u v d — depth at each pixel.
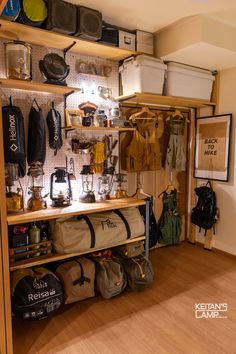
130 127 2.76
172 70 2.87
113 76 2.89
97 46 2.44
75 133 2.69
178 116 3.48
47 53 2.45
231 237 3.37
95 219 2.47
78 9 2.23
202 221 3.51
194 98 3.13
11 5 1.91
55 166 2.59
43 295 2.05
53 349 1.88
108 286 2.40
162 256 3.43
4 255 1.77
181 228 3.80
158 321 2.18
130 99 2.88
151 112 3.20
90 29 2.26
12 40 2.23
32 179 2.47
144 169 3.16
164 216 3.58
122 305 2.39
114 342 1.95
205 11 2.32
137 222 2.63
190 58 2.83
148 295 2.55
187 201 3.89
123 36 2.61
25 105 2.38
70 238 2.24
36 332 2.05
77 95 2.67
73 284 2.29
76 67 2.64
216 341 1.96
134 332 2.05
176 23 2.57
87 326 2.12
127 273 2.57
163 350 1.87
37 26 2.11
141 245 2.73
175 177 3.75
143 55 2.63
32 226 2.22
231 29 2.59
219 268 3.10
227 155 3.31
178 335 2.02
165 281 2.80
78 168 2.72
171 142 3.43
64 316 2.24
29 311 1.99
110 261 2.53
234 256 3.34
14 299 1.99
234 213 3.32
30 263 2.11
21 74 2.07
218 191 3.49
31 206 2.30
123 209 2.73
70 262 2.40
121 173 3.08
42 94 2.46
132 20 2.50
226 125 3.30
